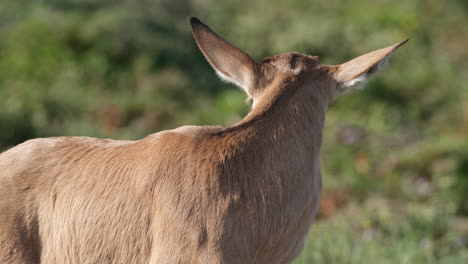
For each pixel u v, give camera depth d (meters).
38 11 29.30
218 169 8.55
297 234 8.93
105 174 8.98
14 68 25.81
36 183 9.12
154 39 28.59
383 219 16.20
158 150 8.83
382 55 8.77
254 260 8.66
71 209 8.97
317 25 31.66
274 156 8.74
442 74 29.97
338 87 9.29
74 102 23.84
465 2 41.38
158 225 8.53
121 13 29.55
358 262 14.05
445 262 14.43
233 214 8.41
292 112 8.99
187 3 35.12
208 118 24.38
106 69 26.56
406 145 22.67
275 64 9.38
